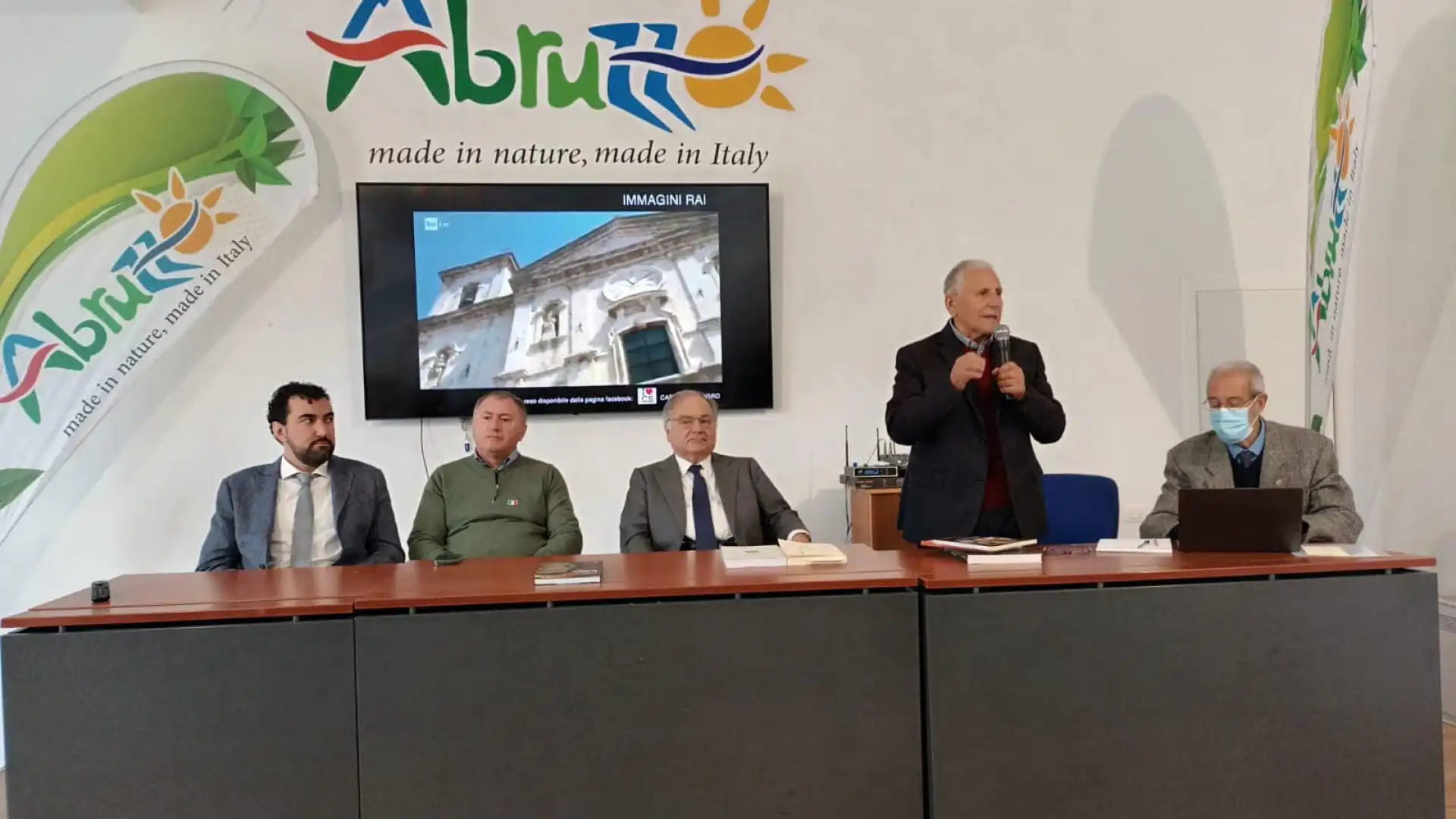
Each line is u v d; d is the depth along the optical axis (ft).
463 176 12.89
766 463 13.34
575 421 13.06
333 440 9.73
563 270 12.91
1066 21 13.71
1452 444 11.84
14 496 11.57
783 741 6.28
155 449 12.37
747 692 6.26
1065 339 13.75
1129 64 13.79
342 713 6.02
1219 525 7.27
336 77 12.67
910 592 6.42
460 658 6.09
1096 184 13.78
